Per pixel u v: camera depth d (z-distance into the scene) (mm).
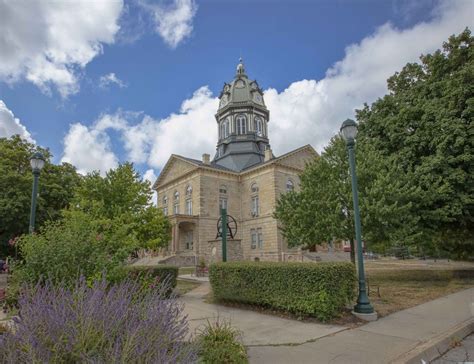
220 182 46312
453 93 15859
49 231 7949
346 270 8289
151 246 20109
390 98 18797
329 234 15125
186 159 47781
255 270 9422
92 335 3094
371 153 15297
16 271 7406
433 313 8836
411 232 14891
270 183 43469
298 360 5254
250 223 45031
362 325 7602
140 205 19844
